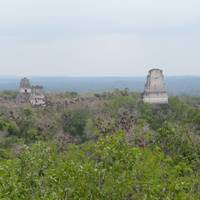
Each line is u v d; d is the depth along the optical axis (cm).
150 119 9875
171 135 4859
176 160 4334
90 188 2652
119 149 2783
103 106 12825
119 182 2675
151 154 3170
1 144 9619
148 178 2775
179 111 10981
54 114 12662
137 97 13175
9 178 2588
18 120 11581
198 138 5556
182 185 2931
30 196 2575
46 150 2958
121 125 6812
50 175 2684
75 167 2706
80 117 12012
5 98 15250
